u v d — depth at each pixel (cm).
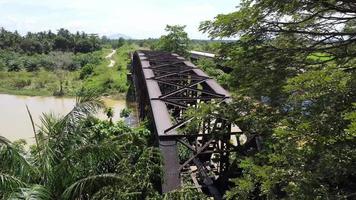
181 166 796
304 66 859
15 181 704
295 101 702
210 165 1138
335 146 555
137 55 3098
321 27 873
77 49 11012
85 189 745
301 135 564
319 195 528
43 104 4041
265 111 821
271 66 884
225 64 945
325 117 575
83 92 907
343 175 572
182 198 694
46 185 766
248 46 890
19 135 2761
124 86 4409
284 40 920
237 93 913
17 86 5072
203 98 1202
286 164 602
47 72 6538
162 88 1716
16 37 9700
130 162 863
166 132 852
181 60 2464
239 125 877
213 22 855
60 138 830
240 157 826
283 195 647
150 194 732
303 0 724
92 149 775
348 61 848
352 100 583
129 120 2594
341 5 768
